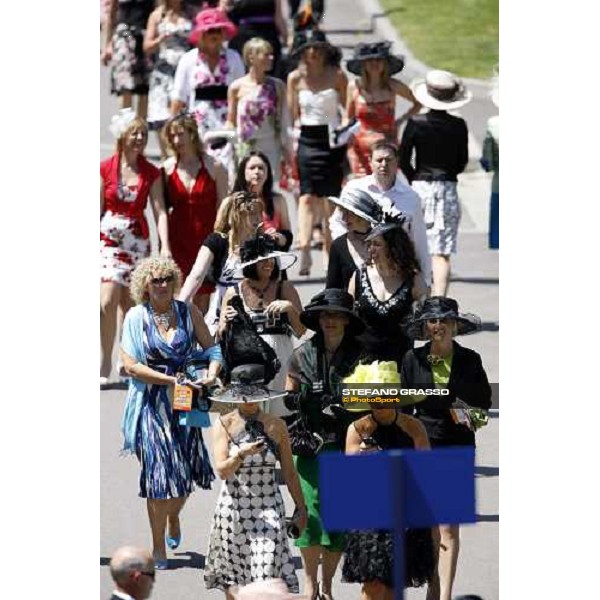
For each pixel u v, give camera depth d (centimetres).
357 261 3941
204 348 3644
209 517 3906
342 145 5459
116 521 3838
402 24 8550
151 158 6731
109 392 4588
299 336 3838
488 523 3828
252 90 5291
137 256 4581
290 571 3291
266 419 3297
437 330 3456
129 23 6762
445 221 5150
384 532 3161
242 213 4038
